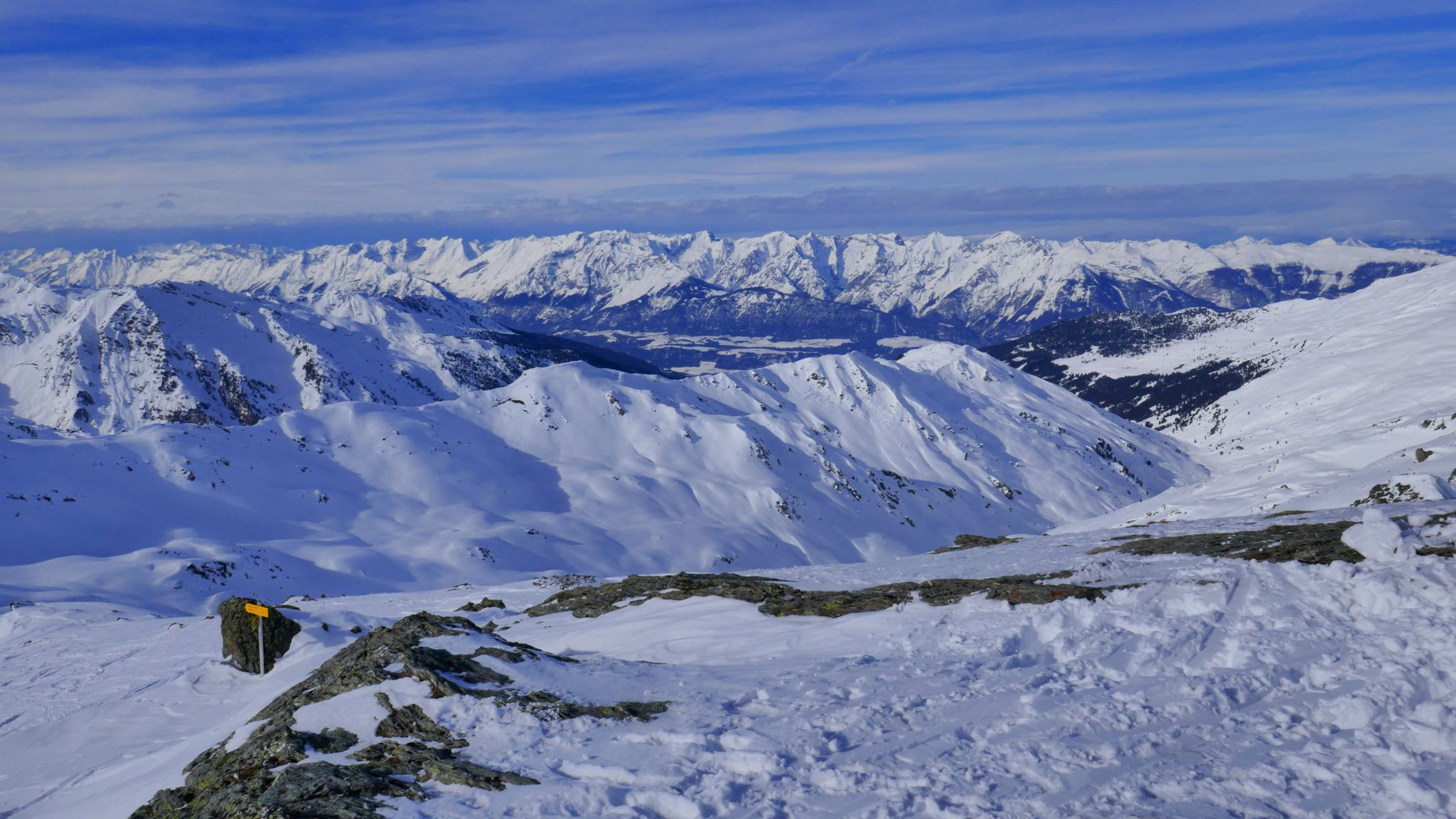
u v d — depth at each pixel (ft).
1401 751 29.01
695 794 28.76
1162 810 26.45
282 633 79.10
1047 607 49.26
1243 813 26.17
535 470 640.58
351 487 548.72
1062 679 38.60
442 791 31.37
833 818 26.81
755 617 59.11
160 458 506.48
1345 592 44.96
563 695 41.27
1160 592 49.47
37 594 279.49
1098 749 30.81
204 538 419.33
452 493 562.25
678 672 45.44
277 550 394.32
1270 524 76.18
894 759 31.01
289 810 30.19
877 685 39.42
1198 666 39.17
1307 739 31.24
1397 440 265.95
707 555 512.22
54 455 476.54
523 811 28.73
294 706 44.68
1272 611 44.42
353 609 110.11
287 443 582.76
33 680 90.79
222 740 46.78
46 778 57.98
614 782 30.76
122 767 54.75
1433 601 41.11
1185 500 284.41
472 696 40.78
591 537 508.94
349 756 35.53
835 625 53.72
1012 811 26.66
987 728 33.45
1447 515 56.34
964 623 49.16
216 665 78.89
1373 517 51.44
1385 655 37.01
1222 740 31.53
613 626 64.54
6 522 396.57
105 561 334.24
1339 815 25.99
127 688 81.51
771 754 31.40
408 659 45.14
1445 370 654.53
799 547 575.79
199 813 33.12
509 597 108.47
